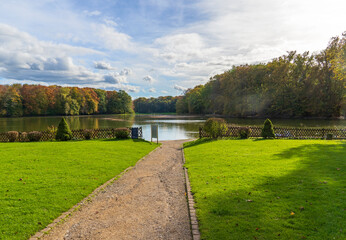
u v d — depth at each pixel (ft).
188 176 27.63
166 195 21.98
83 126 143.13
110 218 17.24
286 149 40.57
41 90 275.18
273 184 21.63
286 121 164.35
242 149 42.63
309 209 16.15
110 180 26.30
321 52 180.75
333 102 173.47
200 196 20.12
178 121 185.88
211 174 26.91
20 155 36.35
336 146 41.98
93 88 371.35
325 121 159.94
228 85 248.11
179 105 386.93
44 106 275.59
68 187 22.59
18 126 139.03
